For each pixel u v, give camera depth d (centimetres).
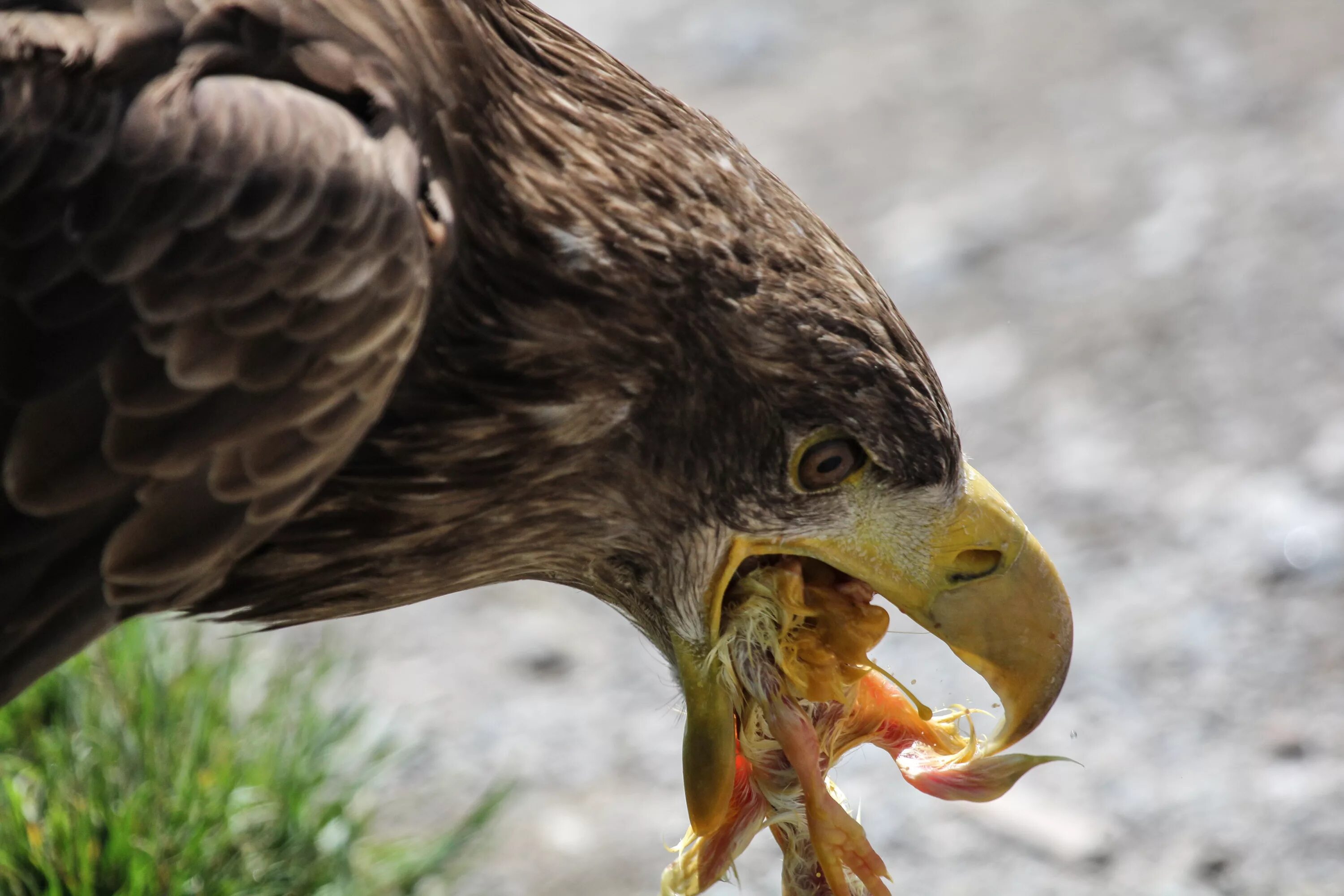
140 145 429
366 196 445
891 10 1630
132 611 467
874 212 1316
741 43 1580
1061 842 812
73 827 681
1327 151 1296
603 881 803
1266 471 1021
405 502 508
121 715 748
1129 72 1452
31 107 429
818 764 554
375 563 521
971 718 653
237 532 459
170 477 445
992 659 543
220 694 782
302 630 954
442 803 838
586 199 499
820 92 1495
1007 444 1068
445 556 525
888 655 916
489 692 919
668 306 502
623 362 504
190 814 709
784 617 549
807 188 1354
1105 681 898
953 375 1130
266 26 454
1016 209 1290
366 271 445
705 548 533
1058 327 1164
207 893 691
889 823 824
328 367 448
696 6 1648
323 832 739
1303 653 902
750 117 1461
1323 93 1366
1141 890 789
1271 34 1464
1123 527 998
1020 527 543
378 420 494
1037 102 1434
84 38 434
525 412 502
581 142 504
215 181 430
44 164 429
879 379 512
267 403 445
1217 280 1183
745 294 504
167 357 432
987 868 802
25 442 432
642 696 923
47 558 446
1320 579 944
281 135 437
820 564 555
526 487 516
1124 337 1145
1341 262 1179
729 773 550
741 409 511
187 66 441
